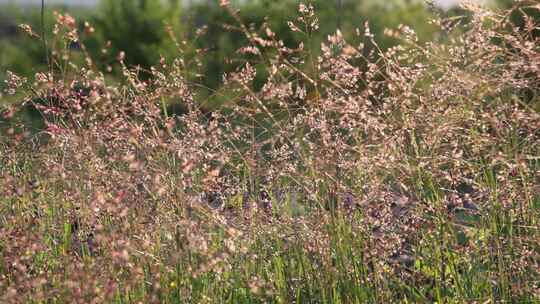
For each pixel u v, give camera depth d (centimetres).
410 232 385
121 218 350
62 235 397
